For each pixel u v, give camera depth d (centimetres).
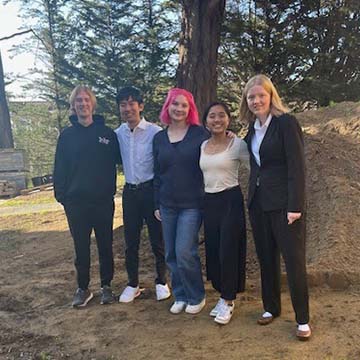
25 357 362
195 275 404
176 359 336
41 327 414
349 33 1931
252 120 370
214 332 370
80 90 426
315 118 838
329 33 1973
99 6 2612
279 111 347
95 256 623
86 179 432
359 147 649
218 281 402
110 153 440
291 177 335
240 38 1925
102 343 373
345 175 575
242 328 371
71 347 372
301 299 342
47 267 610
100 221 445
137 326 396
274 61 1933
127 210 446
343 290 426
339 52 1956
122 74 2584
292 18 1962
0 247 749
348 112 812
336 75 1964
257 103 345
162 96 2370
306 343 338
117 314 424
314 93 1834
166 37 2609
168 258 416
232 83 2016
